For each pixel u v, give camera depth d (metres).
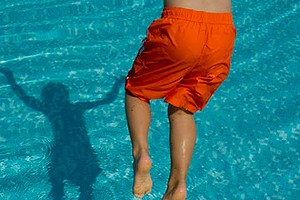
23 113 6.09
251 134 5.88
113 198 5.20
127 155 5.64
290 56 7.02
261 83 6.57
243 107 6.21
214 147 5.71
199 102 3.78
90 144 5.75
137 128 3.80
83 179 5.39
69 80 6.52
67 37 7.20
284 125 6.00
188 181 5.35
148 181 3.80
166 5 3.57
